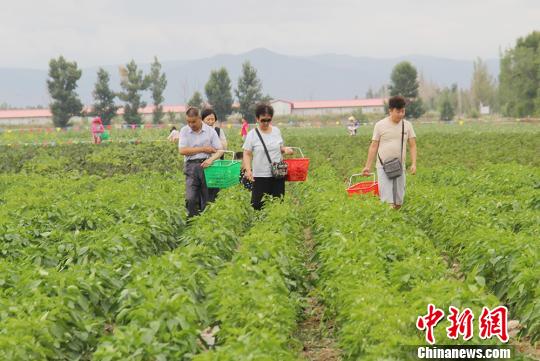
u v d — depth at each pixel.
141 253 12.83
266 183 15.79
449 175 24.89
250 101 127.75
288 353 7.18
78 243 12.44
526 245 10.50
